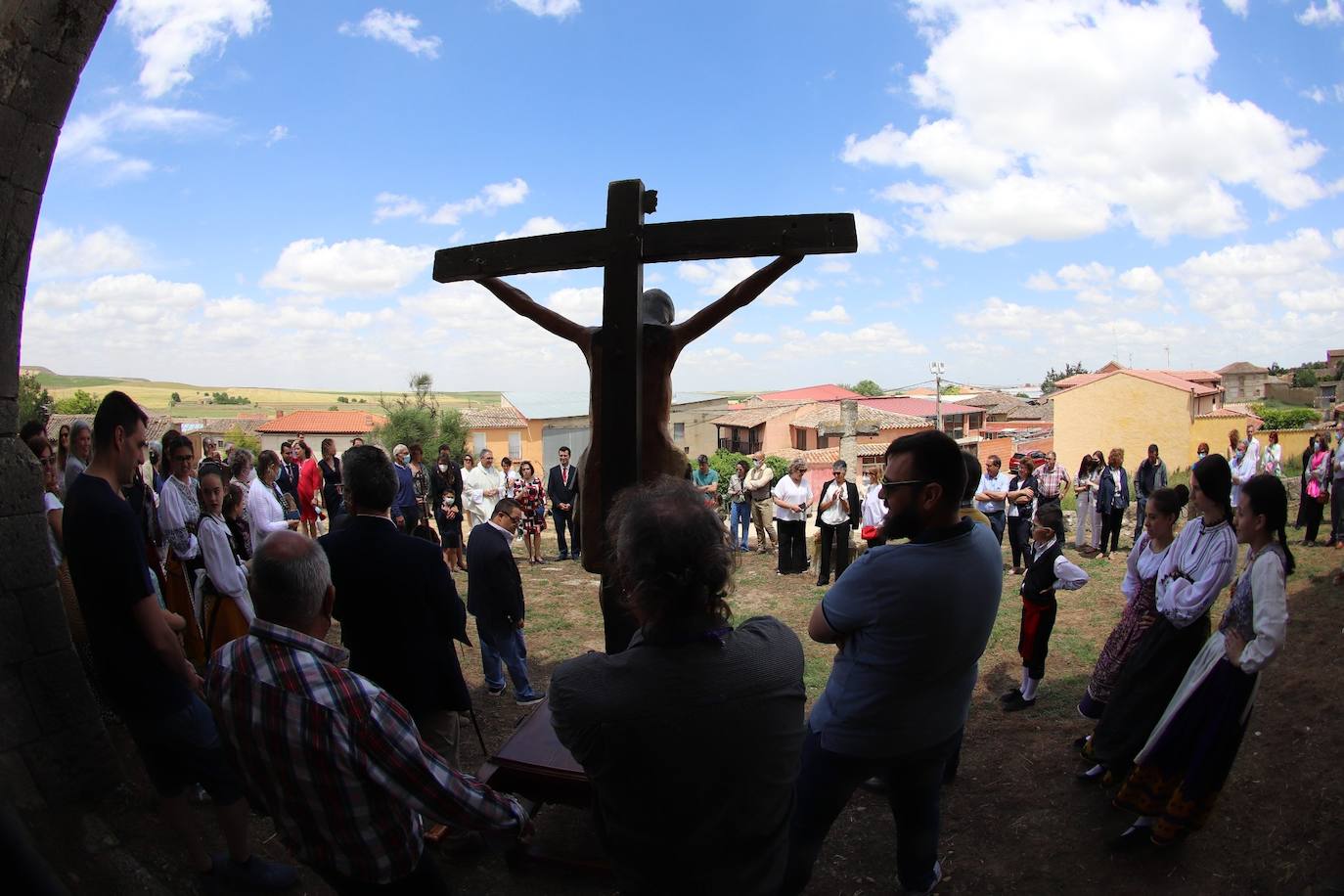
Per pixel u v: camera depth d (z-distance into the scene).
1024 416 54.19
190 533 4.35
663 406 2.93
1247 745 3.92
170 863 2.97
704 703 1.46
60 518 4.15
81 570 2.67
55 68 3.07
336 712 1.79
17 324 3.06
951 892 3.08
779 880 1.61
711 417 41.56
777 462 26.36
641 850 1.52
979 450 37.19
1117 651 3.85
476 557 5.06
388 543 3.04
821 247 2.60
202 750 2.78
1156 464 11.30
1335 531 9.50
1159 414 33.00
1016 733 4.55
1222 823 3.31
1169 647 3.45
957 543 2.36
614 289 2.78
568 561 10.51
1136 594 3.84
